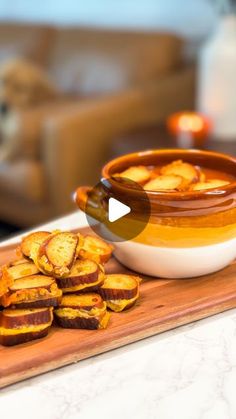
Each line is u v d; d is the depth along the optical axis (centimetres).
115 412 58
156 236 70
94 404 59
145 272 74
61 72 231
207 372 63
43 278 66
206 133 166
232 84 164
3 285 64
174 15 234
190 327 69
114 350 66
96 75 221
